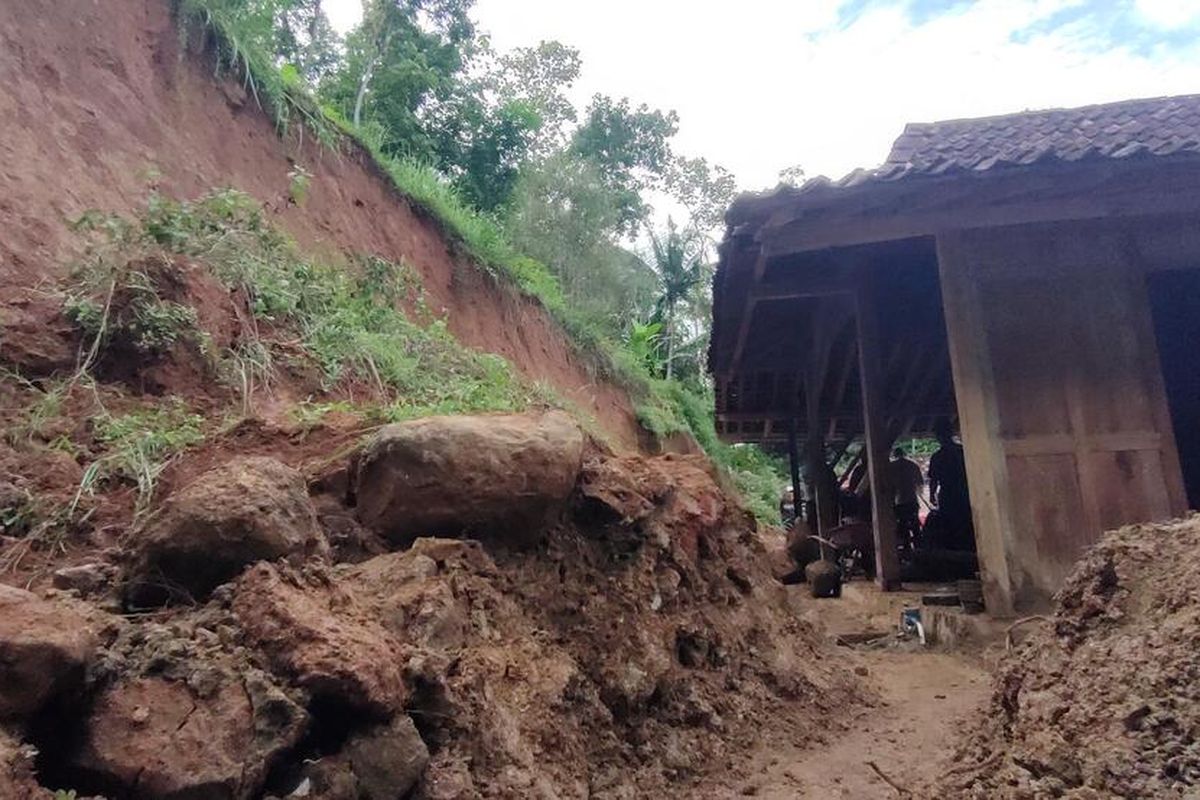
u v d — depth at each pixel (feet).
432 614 10.13
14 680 6.64
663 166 108.88
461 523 12.30
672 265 92.12
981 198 20.68
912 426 50.08
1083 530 20.20
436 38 56.44
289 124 32.04
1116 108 24.29
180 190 24.16
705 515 17.21
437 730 8.96
